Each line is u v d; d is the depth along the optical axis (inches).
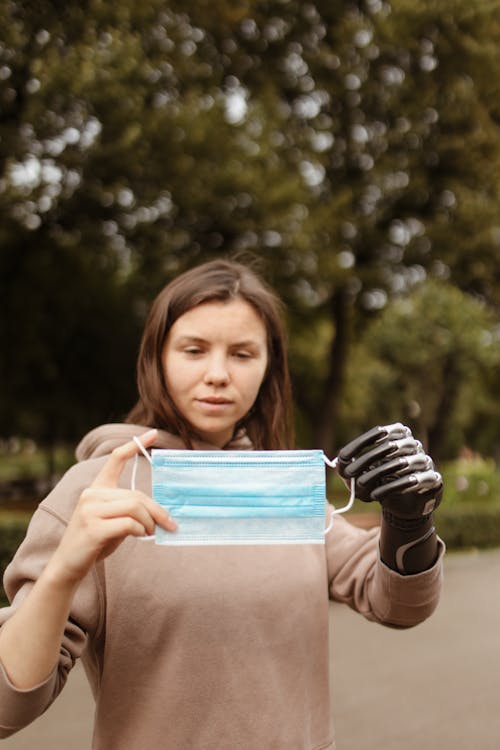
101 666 54.9
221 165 503.2
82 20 437.1
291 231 557.6
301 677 55.6
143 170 480.7
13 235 580.1
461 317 736.3
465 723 188.4
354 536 63.8
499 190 637.3
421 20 587.2
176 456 48.4
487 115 617.3
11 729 45.6
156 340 60.6
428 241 671.8
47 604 44.1
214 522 48.5
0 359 669.9
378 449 49.8
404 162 645.9
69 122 440.1
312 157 629.9
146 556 53.7
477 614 303.6
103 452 59.1
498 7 588.4
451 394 849.5
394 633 269.9
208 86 524.4
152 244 574.2
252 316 60.0
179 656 52.6
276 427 66.7
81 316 725.3
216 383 58.2
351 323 830.5
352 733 181.6
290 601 55.9
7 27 421.7
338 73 634.8
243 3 524.4
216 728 52.1
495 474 629.3
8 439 954.7
